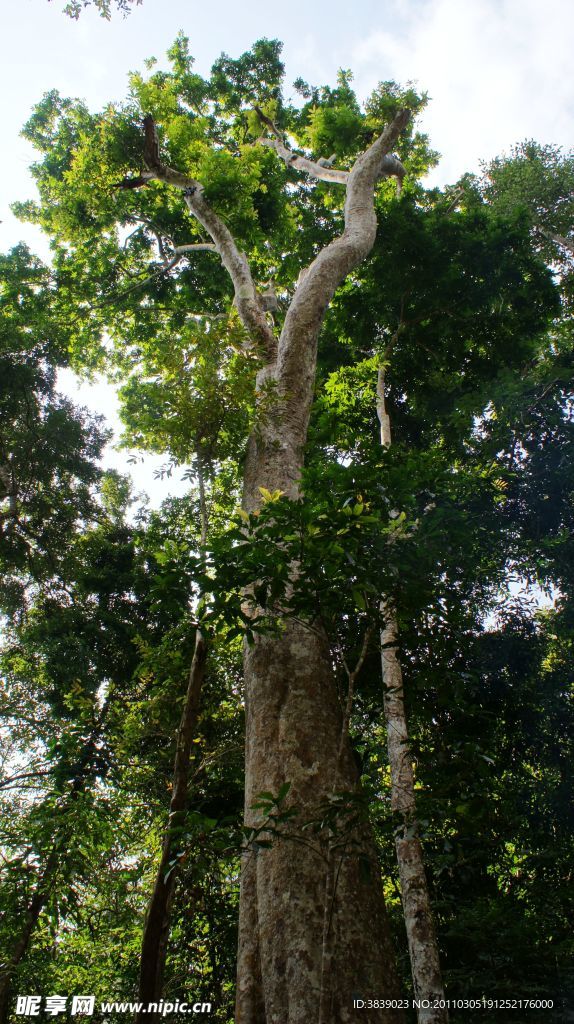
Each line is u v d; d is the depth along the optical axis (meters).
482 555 9.76
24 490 16.34
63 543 16.61
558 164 18.22
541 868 7.91
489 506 10.28
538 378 11.77
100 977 10.29
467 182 17.23
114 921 9.75
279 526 4.79
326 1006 3.28
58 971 10.27
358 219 12.62
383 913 4.46
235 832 3.98
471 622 8.05
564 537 10.04
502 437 10.99
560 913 7.29
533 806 8.54
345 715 4.38
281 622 6.05
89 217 17.06
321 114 16.80
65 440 15.99
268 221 16.72
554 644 10.08
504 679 9.33
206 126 15.57
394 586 4.98
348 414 12.59
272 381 7.82
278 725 5.46
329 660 6.03
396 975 4.14
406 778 5.86
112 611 15.00
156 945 5.17
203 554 5.13
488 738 6.74
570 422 10.87
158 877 5.43
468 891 7.61
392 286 13.37
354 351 14.48
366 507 4.89
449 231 13.05
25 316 17.03
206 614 5.29
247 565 4.72
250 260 17.27
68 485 17.03
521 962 6.05
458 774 4.26
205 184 14.14
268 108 17.41
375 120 17.58
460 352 13.95
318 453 10.74
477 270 13.28
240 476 9.37
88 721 9.04
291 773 5.05
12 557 15.76
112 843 8.07
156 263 18.08
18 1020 8.49
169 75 18.08
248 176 14.77
